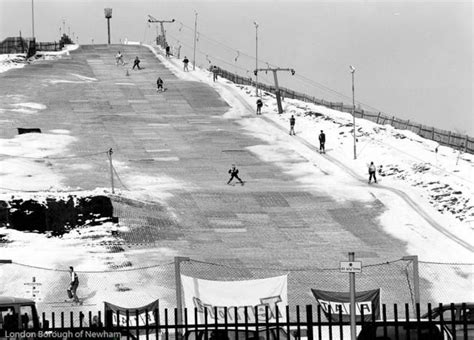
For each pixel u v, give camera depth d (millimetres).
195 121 140625
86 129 131500
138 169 109188
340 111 154125
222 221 85875
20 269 66375
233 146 124875
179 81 175375
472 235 82250
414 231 83000
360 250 76625
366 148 120375
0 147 114688
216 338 28859
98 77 179000
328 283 66312
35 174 101000
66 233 77812
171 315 56906
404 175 106062
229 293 40125
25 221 77562
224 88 168625
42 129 129375
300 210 90500
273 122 140875
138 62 191250
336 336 39719
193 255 73500
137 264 69625
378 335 31234
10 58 193750
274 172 110625
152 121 139500
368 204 92562
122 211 84625
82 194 80688
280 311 39875
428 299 63656
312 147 124500
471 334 34094
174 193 95812
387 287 65938
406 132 135375
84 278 64812
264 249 76438
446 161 112375
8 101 148000
